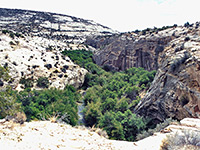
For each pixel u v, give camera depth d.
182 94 22.59
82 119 38.06
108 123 30.25
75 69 66.75
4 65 49.44
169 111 25.06
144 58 67.12
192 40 30.81
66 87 56.22
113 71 78.69
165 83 27.91
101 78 68.50
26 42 76.38
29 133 6.85
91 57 102.62
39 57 65.88
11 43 65.38
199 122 11.98
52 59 68.25
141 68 65.06
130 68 68.44
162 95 27.50
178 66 25.62
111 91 49.28
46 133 7.43
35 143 5.90
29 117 26.47
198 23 52.69
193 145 6.97
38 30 179.00
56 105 34.41
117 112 34.16
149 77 53.12
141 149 7.55
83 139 7.99
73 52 101.56
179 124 12.11
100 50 97.56
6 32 74.88
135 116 30.11
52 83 52.97
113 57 82.12
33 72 55.12
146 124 29.84
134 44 71.62
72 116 31.91
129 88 45.34
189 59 23.23
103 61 87.69
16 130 6.75
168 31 62.16
